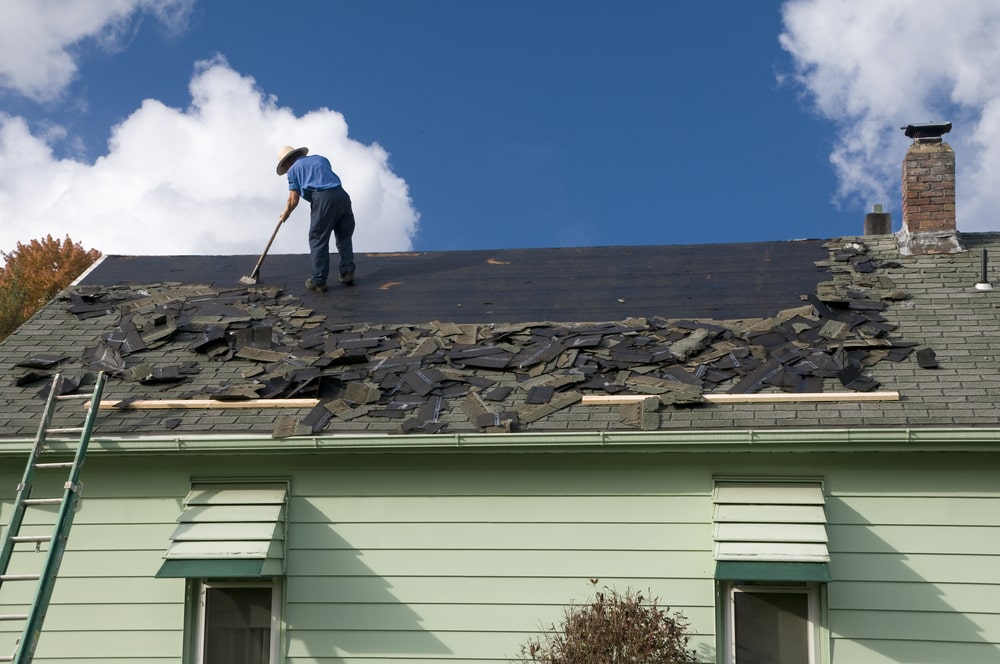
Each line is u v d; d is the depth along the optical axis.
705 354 10.72
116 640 9.56
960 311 11.18
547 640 9.11
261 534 9.34
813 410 9.39
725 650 9.07
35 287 29.72
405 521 9.59
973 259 12.48
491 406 10.01
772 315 11.56
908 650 8.76
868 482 9.09
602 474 9.46
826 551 8.76
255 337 11.66
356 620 9.45
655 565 9.22
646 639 8.26
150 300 12.99
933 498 8.97
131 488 9.85
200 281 13.91
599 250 14.23
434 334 11.73
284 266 14.52
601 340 11.20
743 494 9.16
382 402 10.23
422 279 13.70
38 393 10.68
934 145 13.12
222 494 9.70
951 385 9.61
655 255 13.83
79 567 9.71
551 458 9.53
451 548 9.49
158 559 9.70
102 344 11.68
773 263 13.08
